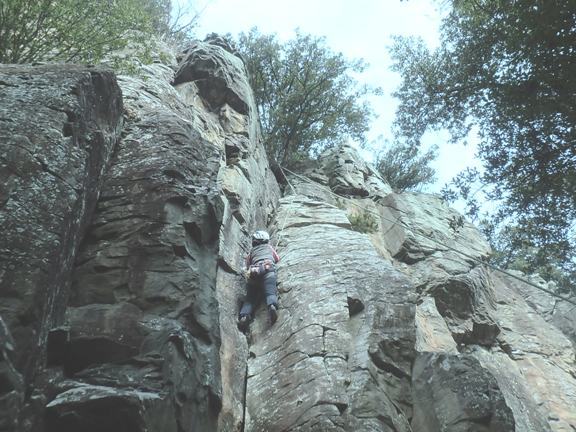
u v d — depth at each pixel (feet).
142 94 27.25
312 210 37.17
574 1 23.89
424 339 34.63
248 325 25.89
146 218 18.12
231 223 30.09
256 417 21.38
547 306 51.21
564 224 27.02
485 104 30.35
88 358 14.43
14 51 24.57
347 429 20.01
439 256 43.01
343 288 26.50
